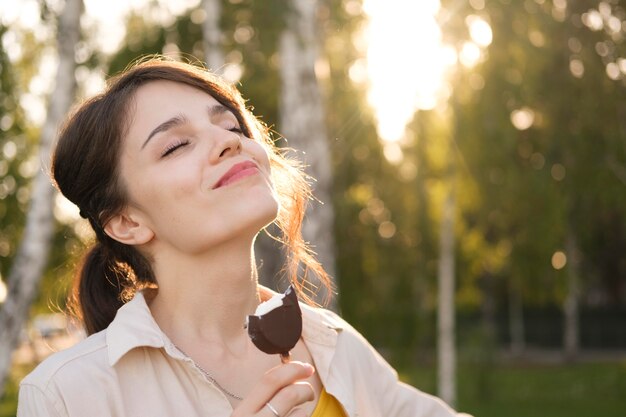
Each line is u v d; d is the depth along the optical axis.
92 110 1.84
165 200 1.74
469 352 17.59
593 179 11.11
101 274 2.04
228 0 8.78
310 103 8.82
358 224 15.04
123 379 1.71
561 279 12.99
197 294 1.81
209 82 1.91
